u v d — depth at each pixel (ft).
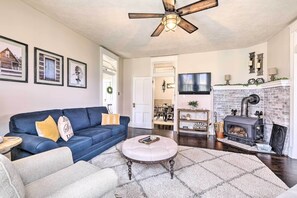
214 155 10.08
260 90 13.96
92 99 14.14
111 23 10.67
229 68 16.11
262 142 12.54
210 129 16.46
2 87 7.54
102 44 14.83
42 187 4.04
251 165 8.66
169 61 18.51
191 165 8.56
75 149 7.64
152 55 18.57
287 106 10.48
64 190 3.03
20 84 8.31
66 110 10.33
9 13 7.76
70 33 11.62
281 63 11.56
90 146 8.91
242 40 13.53
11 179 2.66
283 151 10.46
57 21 10.47
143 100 19.76
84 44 13.08
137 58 19.90
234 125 13.76
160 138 8.85
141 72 19.80
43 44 9.57
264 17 9.68
